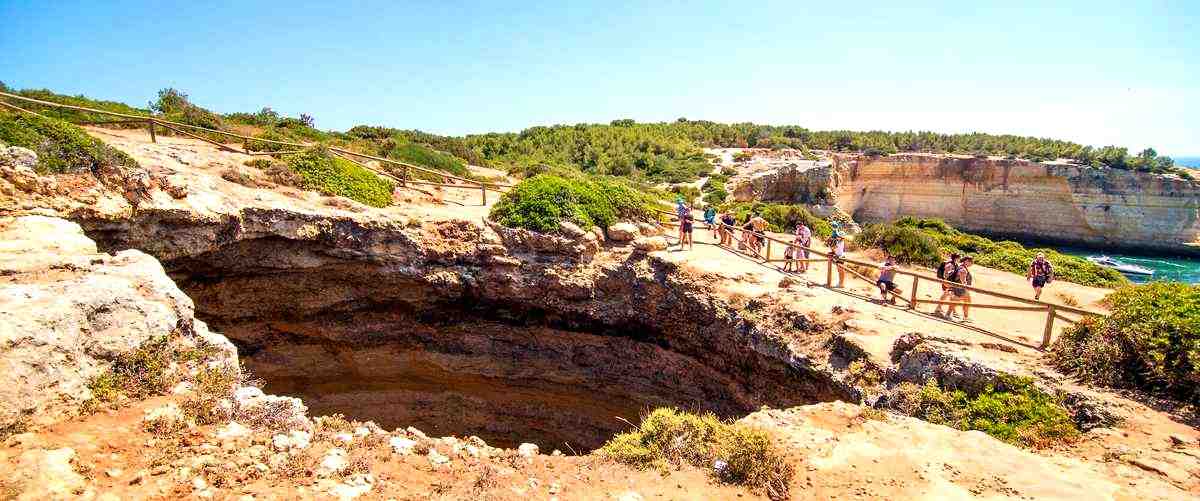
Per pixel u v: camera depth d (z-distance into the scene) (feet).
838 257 48.37
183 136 76.69
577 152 181.57
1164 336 26.50
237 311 53.52
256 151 71.56
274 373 57.67
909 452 24.40
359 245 51.57
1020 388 28.48
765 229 85.15
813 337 39.65
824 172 161.79
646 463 24.06
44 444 17.62
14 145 37.81
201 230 45.03
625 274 53.67
